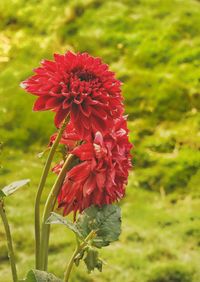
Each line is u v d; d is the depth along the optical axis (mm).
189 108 5277
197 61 5688
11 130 5207
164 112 5238
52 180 4531
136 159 4820
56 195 1501
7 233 1501
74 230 1429
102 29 6148
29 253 3727
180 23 6098
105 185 1461
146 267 3598
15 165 4793
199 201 4410
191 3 6547
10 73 5836
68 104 1446
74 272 3494
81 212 1528
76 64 1477
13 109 5387
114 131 1509
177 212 4258
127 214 4195
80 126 1453
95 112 1454
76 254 1479
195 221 4109
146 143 4953
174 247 3822
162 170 4707
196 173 4684
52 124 5223
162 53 5801
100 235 1475
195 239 3914
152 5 6418
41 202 4281
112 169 1454
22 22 6570
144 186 4582
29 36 6375
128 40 5984
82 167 1470
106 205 1503
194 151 4867
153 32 6027
